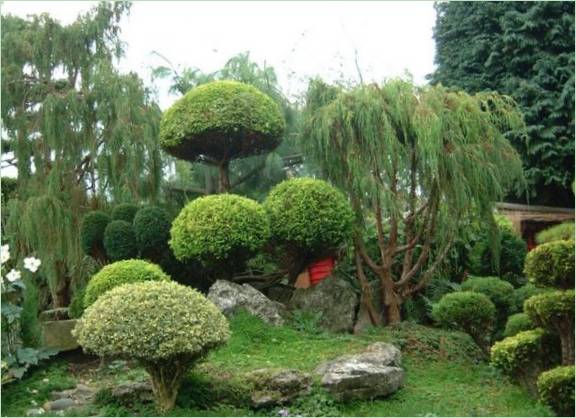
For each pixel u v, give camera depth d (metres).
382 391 5.53
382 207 7.39
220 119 7.52
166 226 7.54
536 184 12.20
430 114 6.89
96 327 4.99
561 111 11.79
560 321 5.27
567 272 5.32
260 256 7.99
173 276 7.63
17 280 5.98
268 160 8.98
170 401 5.13
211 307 5.28
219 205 6.90
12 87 8.91
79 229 8.55
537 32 12.33
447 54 13.48
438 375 6.27
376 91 7.29
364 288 7.55
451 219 7.43
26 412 5.29
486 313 6.80
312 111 7.71
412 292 7.81
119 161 8.71
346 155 7.37
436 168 6.90
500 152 7.40
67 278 9.40
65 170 8.95
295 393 5.34
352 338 6.65
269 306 6.91
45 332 6.43
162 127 7.94
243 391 5.30
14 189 9.69
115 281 6.37
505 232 9.03
